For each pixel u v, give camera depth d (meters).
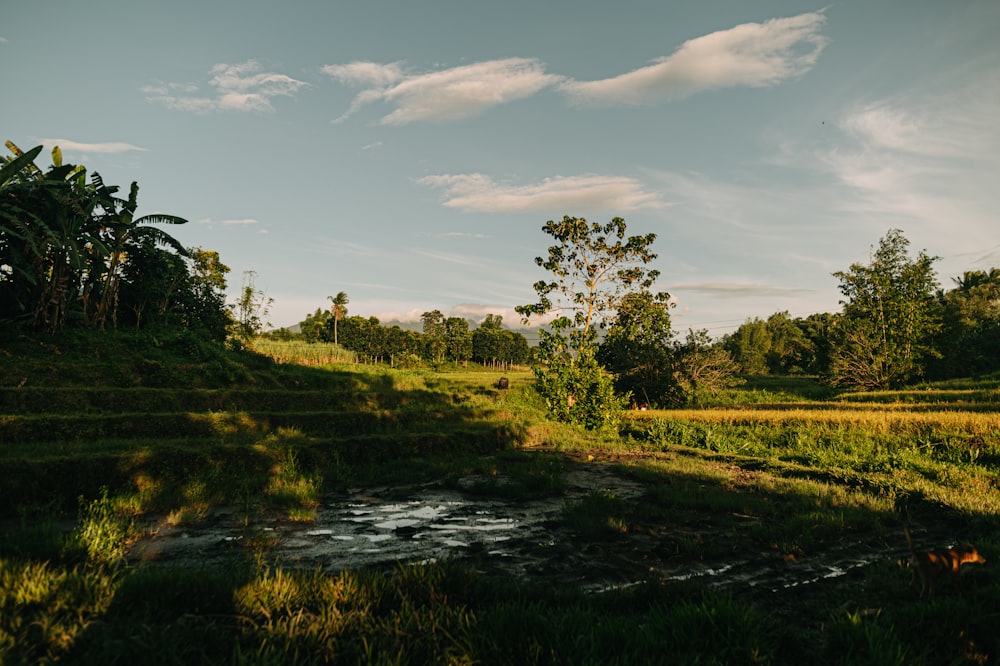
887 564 6.52
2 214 20.95
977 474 13.51
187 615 4.29
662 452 18.42
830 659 4.04
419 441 16.20
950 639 4.21
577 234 36.81
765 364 88.06
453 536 8.07
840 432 19.59
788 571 6.50
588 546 7.50
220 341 35.56
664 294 38.44
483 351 118.50
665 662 3.65
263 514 9.26
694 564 6.73
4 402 15.00
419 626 4.02
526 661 3.61
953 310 51.72
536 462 14.98
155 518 8.75
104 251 23.98
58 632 3.68
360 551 7.21
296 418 17.27
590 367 25.52
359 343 90.62
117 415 14.09
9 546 5.68
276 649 3.63
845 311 53.03
